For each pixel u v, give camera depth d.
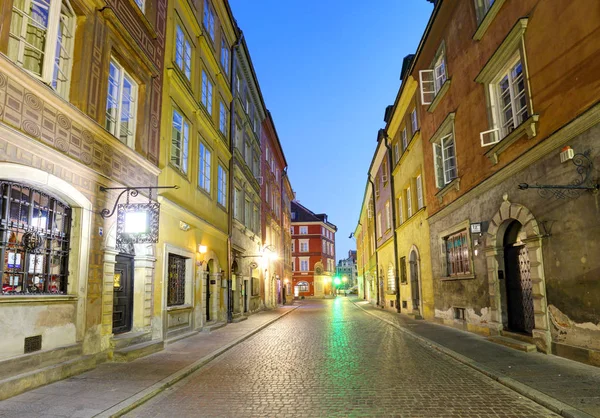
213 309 16.27
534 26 8.88
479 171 11.87
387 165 26.58
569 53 7.74
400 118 22.47
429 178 16.81
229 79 20.41
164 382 6.90
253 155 26.48
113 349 8.70
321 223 69.69
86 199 7.94
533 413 5.29
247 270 23.17
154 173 11.02
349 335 13.88
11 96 6.11
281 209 40.41
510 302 10.91
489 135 11.19
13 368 6.09
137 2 10.63
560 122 8.04
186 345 11.16
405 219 21.55
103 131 8.44
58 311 7.22
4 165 5.91
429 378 7.27
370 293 39.53
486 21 11.09
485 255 11.70
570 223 7.81
